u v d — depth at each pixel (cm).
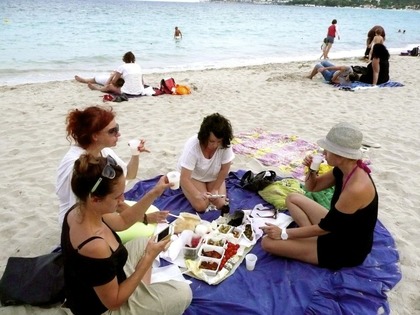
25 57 1464
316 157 351
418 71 1209
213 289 303
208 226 367
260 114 749
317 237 324
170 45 2025
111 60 1495
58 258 300
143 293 254
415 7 18050
